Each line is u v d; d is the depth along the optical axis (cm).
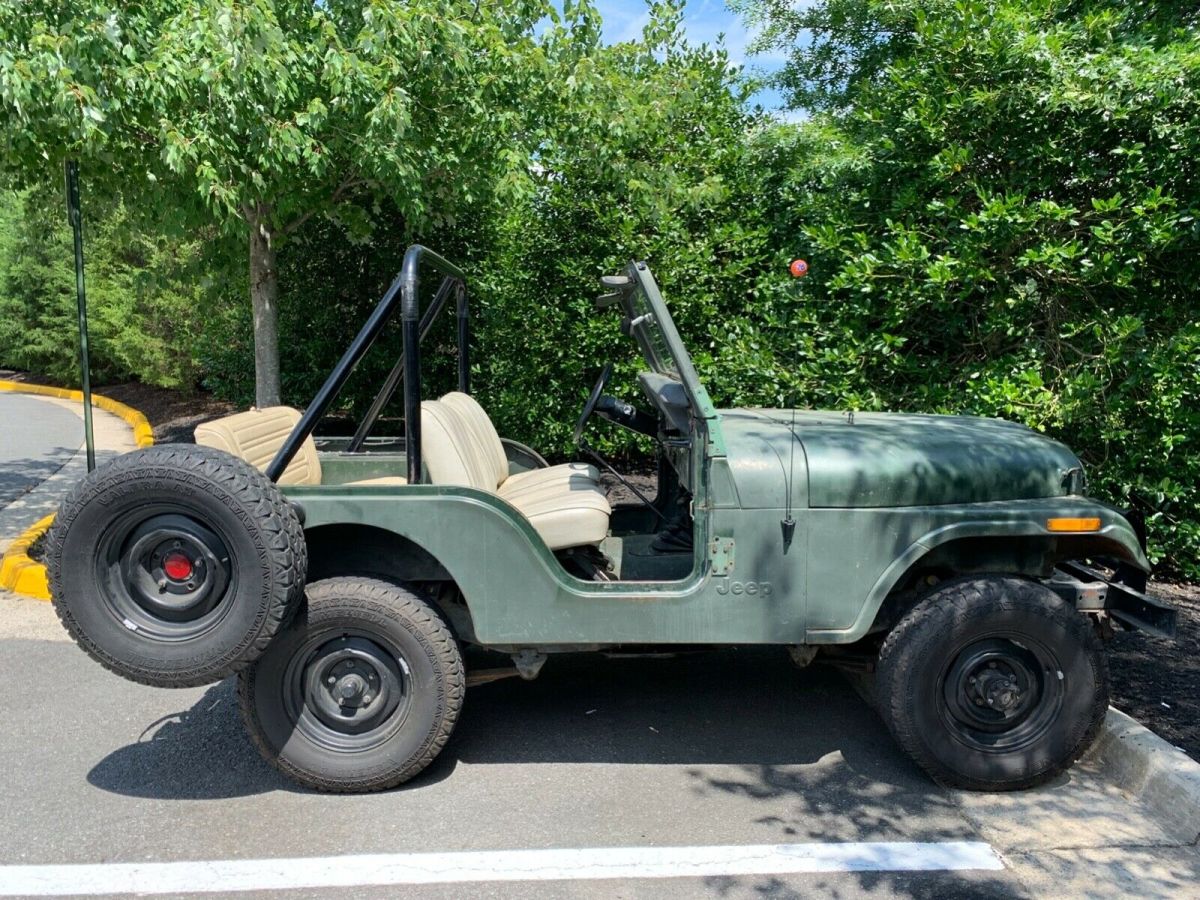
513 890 266
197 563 289
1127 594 329
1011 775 317
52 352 1864
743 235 702
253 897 262
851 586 313
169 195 593
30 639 471
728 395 627
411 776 321
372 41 541
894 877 273
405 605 312
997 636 314
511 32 621
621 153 688
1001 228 517
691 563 364
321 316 888
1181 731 357
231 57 489
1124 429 530
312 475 397
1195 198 496
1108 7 589
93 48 475
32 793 320
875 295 575
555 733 372
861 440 333
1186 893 265
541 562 310
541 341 739
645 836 295
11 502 790
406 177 586
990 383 526
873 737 369
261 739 315
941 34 543
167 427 1223
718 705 400
